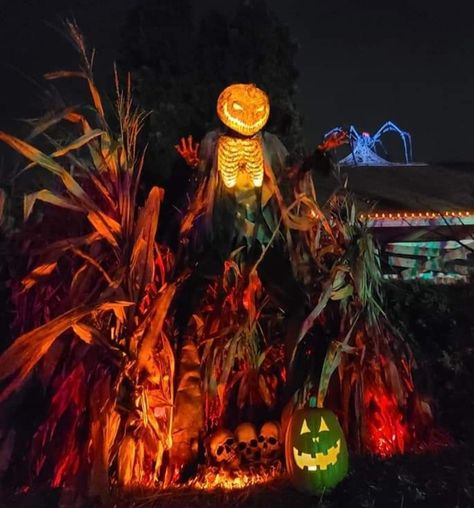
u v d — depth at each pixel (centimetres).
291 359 570
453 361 859
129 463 519
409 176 1627
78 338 552
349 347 571
